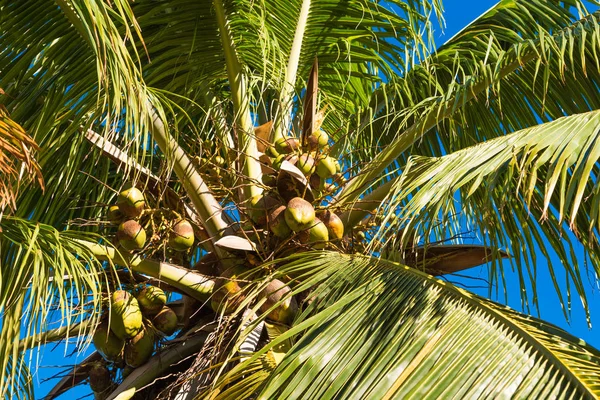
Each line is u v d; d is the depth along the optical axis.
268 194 4.62
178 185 5.70
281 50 5.95
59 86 4.48
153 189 4.77
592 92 5.28
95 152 4.89
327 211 4.57
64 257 4.17
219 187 5.02
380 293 3.62
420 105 5.24
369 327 3.44
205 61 5.49
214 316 4.70
